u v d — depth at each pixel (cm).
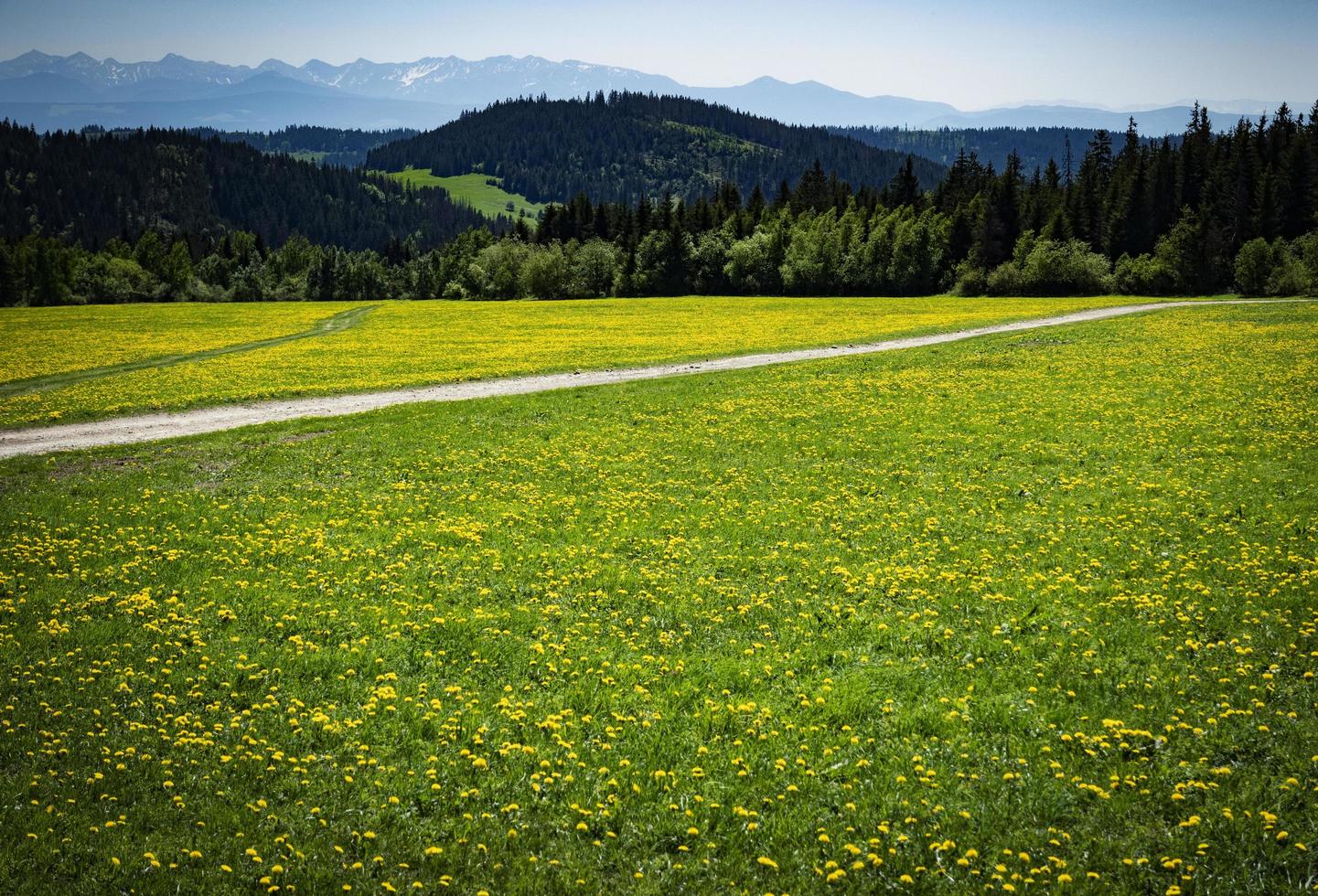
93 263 16112
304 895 789
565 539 1909
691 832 874
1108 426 2909
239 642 1354
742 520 2041
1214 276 11262
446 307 11650
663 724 1099
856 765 994
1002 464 2509
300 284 17862
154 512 2116
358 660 1292
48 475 2580
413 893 793
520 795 947
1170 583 1530
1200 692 1134
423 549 1836
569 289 14200
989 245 13375
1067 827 879
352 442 3009
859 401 3616
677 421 3322
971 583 1569
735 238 15025
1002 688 1178
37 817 883
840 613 1466
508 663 1291
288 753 1032
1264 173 12400
